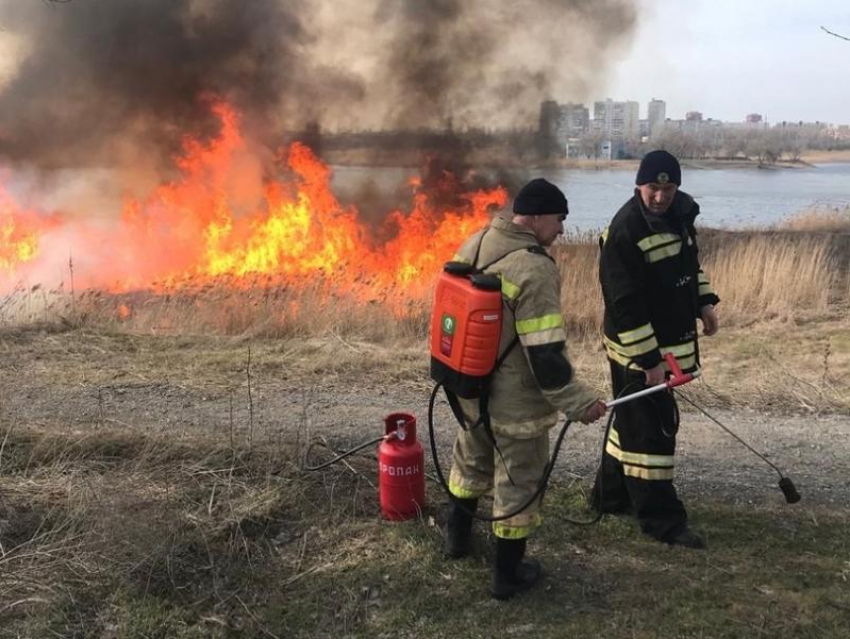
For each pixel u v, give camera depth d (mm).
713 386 5590
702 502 3723
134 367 6180
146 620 2705
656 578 3033
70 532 3129
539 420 2779
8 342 6938
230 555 3115
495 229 2814
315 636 2689
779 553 3217
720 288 8789
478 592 2930
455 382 2783
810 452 4359
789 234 15031
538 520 2943
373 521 3441
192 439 4312
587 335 7543
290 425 4793
